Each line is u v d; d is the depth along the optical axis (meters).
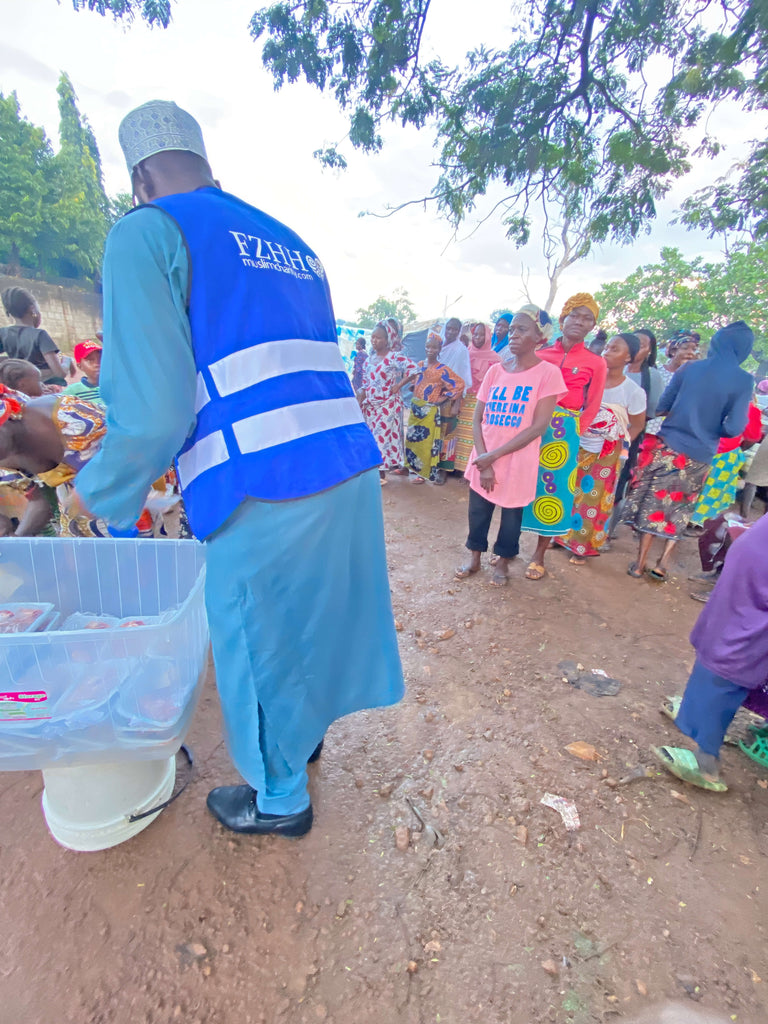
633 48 5.94
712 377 3.39
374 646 1.61
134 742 1.35
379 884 1.61
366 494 1.47
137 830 1.67
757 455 4.64
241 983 1.35
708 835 1.85
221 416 1.22
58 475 2.39
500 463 3.30
